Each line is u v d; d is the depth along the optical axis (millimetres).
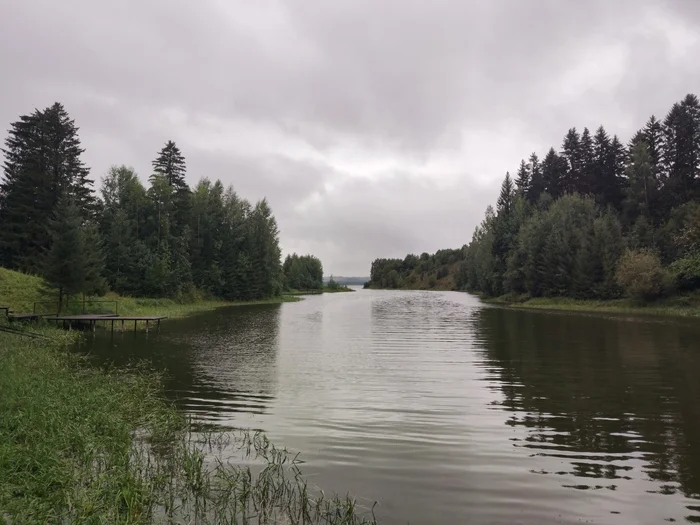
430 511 6023
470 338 24234
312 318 38469
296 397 11969
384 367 16094
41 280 33625
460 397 11922
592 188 75688
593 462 7656
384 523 5707
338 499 6227
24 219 42469
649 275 43438
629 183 68875
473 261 95562
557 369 15484
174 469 7176
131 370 15352
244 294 67938
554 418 10086
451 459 7805
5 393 9500
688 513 5957
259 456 7867
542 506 6156
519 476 7113
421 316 40188
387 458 7836
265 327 30625
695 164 65812
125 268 49250
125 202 54469
